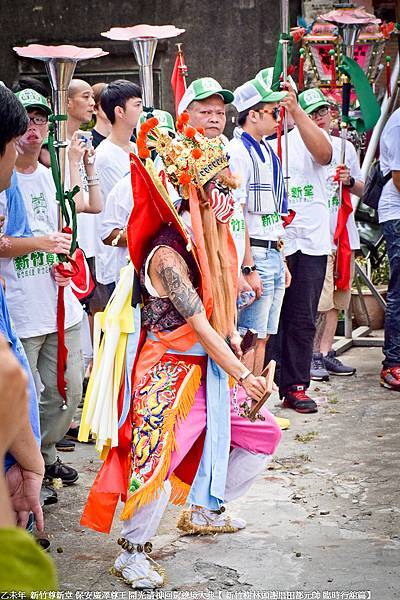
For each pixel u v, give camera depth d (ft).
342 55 23.62
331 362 25.22
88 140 17.84
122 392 12.92
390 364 23.73
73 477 17.01
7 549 3.75
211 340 12.40
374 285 30.50
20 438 8.38
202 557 13.94
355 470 17.67
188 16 32.07
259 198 19.56
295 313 21.53
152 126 12.42
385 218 23.21
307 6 31.30
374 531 14.82
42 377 16.07
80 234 21.42
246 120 19.62
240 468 13.98
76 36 32.94
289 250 21.48
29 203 15.75
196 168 12.41
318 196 21.72
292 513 15.61
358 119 24.57
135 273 12.97
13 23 33.32
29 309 15.47
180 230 12.39
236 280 13.48
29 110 15.33
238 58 32.01
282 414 21.57
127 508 12.64
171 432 12.58
